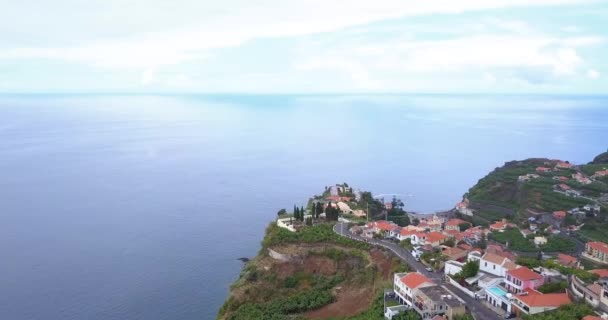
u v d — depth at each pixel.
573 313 71.31
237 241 177.75
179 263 152.75
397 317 80.19
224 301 118.62
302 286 112.50
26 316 114.38
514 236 144.12
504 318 76.12
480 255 102.81
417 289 83.19
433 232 128.62
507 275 86.56
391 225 134.25
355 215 163.25
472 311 78.69
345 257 116.69
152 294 128.38
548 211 176.25
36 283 133.38
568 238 144.62
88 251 160.88
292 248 123.31
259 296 110.06
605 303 72.88
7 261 149.62
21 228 184.12
